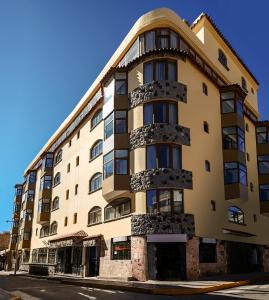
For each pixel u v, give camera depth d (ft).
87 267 106.22
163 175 82.69
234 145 102.53
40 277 115.34
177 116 88.38
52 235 149.69
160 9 95.55
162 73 90.53
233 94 106.63
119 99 95.66
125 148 91.15
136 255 81.15
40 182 171.73
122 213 92.02
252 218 114.93
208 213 89.51
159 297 52.03
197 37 105.70
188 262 78.69
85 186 120.26
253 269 108.78
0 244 278.67
